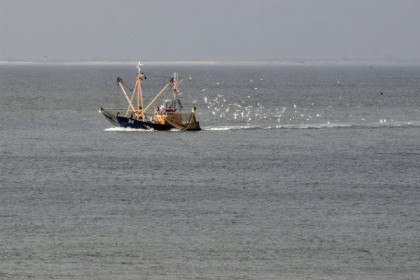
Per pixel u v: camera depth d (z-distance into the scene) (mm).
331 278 199375
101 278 198000
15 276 198750
